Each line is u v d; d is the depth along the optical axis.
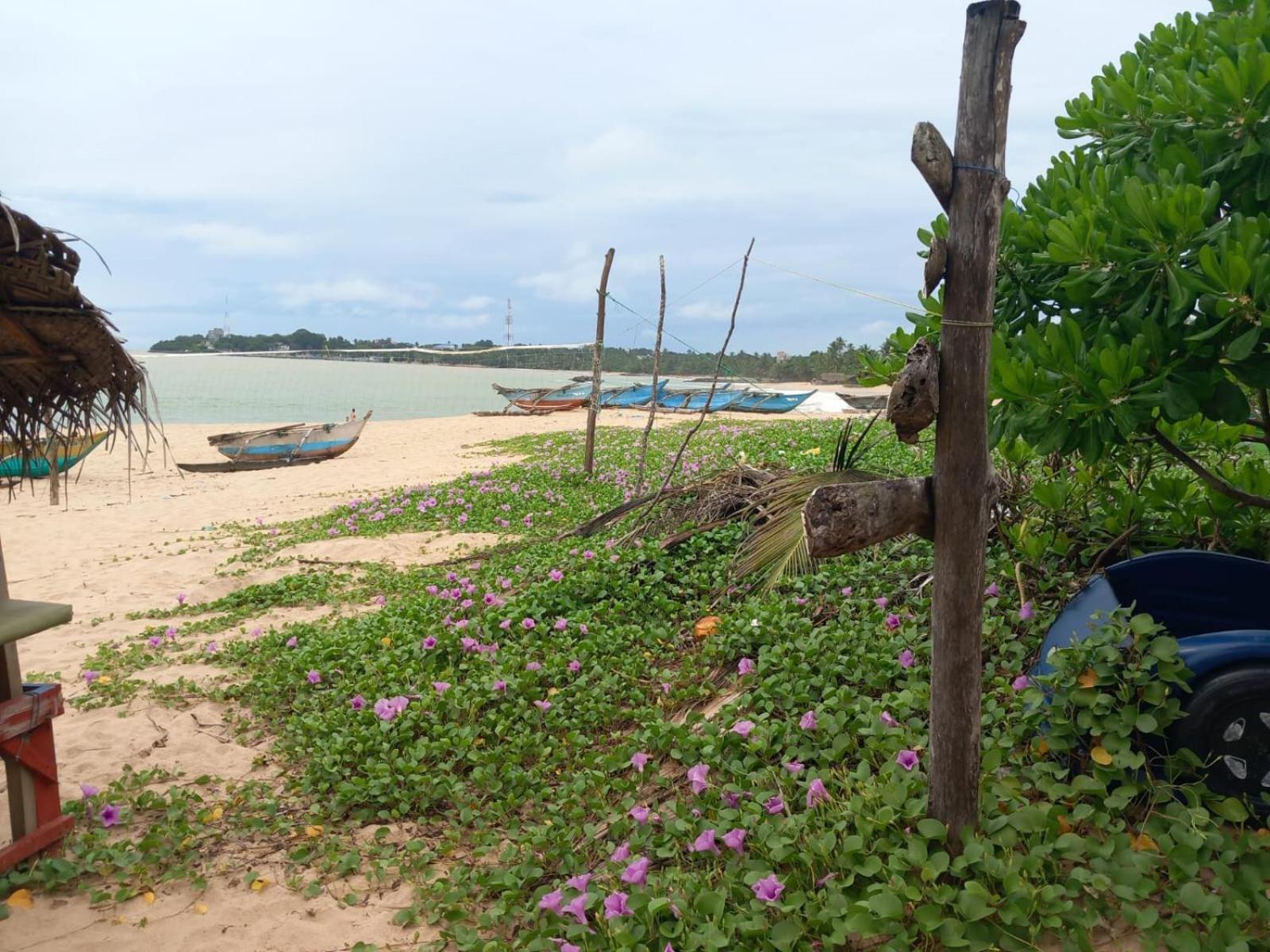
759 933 3.35
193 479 20.84
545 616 7.41
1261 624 4.38
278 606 9.42
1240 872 3.34
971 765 3.42
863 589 6.43
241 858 4.49
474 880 4.09
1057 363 4.42
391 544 11.92
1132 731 3.81
